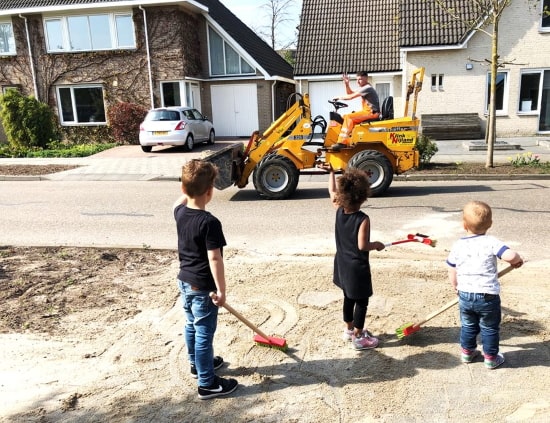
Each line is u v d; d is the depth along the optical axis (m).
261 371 3.64
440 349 3.84
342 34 22.66
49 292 5.08
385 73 20.94
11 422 3.13
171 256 6.24
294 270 5.58
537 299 4.61
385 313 4.45
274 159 9.61
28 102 19.11
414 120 9.74
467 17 18.95
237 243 6.86
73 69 21.88
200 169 3.19
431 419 3.05
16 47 22.19
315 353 3.86
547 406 3.13
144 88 21.59
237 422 3.08
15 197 10.90
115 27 21.38
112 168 14.41
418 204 8.95
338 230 3.75
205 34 22.78
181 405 3.28
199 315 3.26
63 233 7.74
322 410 3.17
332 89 22.16
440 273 5.32
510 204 8.68
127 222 8.33
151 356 3.88
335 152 9.86
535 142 17.27
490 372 3.52
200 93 23.14
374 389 3.37
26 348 4.01
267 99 22.95
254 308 4.65
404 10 19.78
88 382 3.55
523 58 18.75
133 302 4.84
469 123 18.97
